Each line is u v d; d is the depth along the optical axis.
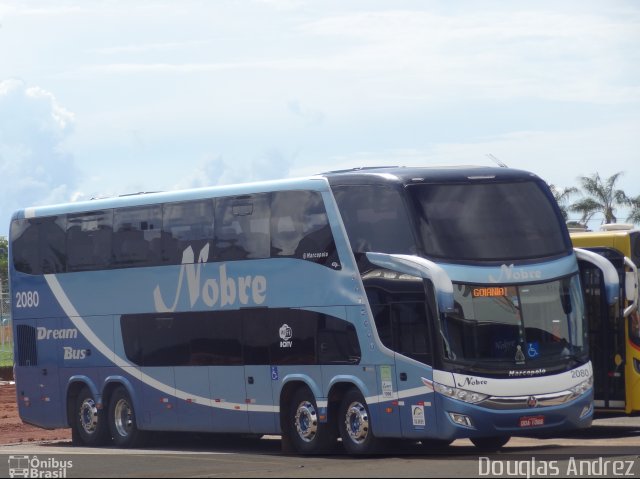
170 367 31.19
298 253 27.81
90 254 33.56
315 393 27.33
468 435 24.73
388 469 21.91
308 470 22.17
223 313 29.67
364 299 26.22
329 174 27.67
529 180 26.84
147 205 31.97
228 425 29.70
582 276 30.89
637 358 29.95
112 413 33.19
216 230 29.95
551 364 25.66
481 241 25.67
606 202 98.56
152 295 31.66
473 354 24.97
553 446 28.00
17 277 35.84
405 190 25.72
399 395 25.52
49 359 34.88
